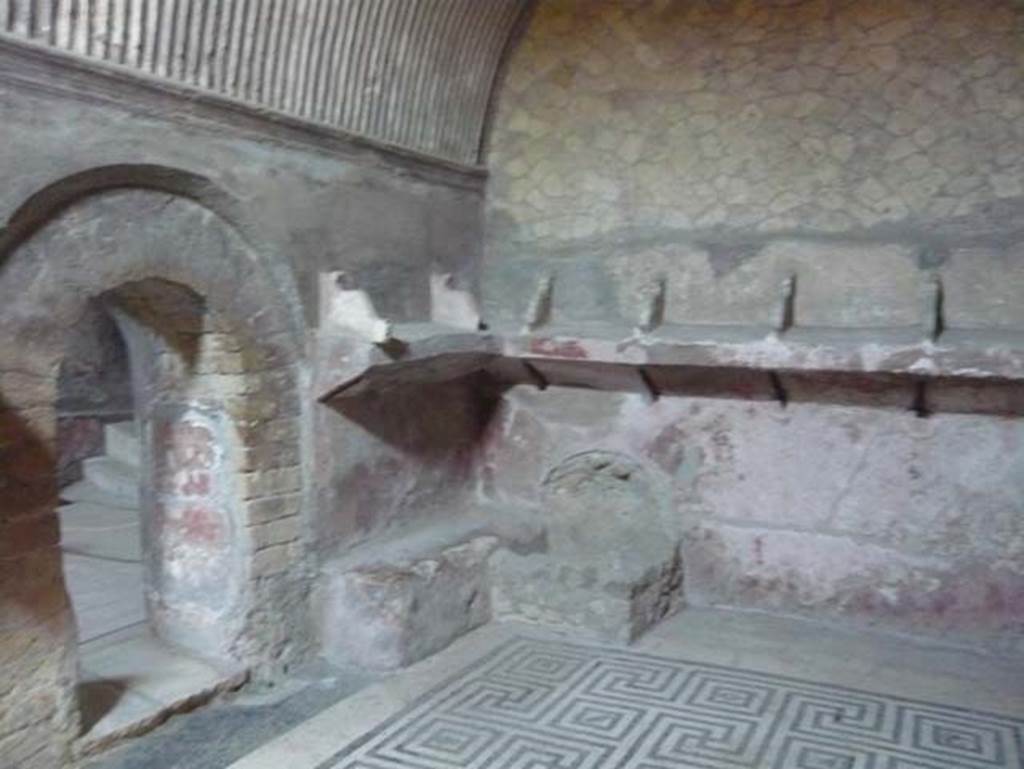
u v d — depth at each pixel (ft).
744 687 13.73
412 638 14.57
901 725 12.55
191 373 13.70
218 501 13.87
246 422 13.55
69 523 22.62
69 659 11.27
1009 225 14.93
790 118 16.39
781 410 16.35
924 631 15.53
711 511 17.04
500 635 15.80
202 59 12.37
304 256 14.20
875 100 15.76
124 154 11.48
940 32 15.25
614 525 17.87
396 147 15.94
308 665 14.57
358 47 14.74
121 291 12.65
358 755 11.73
